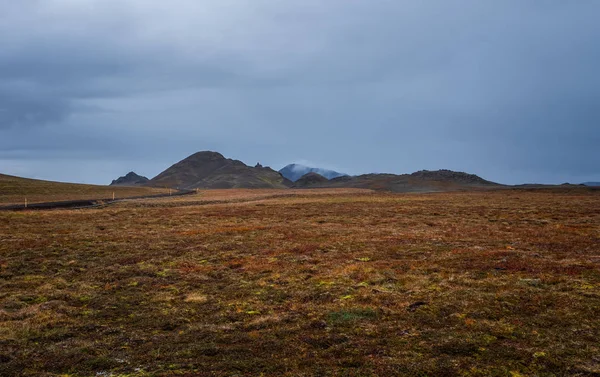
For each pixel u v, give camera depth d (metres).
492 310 14.25
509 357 10.44
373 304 15.73
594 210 58.41
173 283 20.83
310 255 27.56
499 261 22.88
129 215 59.50
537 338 11.61
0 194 115.94
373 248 29.45
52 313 15.62
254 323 14.02
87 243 32.47
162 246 31.39
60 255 28.02
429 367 9.88
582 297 15.33
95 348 11.92
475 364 10.04
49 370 10.43
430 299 15.98
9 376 10.05
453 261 23.48
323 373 9.74
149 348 11.88
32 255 27.64
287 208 70.50
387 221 49.94
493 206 69.56
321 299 16.88
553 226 41.47
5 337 12.91
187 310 15.98
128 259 26.70
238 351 11.40
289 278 20.92
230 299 17.52
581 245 27.89
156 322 14.54
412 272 21.22
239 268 23.97
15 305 17.09
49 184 155.38
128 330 13.78
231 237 36.25
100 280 21.64
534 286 17.36
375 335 12.41
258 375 9.77
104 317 15.45
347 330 12.92
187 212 64.00
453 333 12.23
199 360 10.78
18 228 42.75
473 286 17.78
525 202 78.88
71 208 74.88
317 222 50.22
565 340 11.39
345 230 41.06
